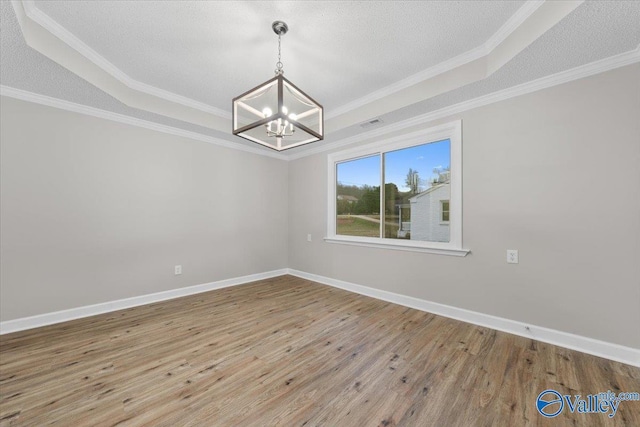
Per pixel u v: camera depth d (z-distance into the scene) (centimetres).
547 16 160
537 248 219
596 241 194
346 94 301
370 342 217
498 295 239
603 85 190
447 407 144
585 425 132
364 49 220
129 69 249
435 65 243
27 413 138
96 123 278
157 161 323
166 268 329
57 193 255
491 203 243
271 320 263
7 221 232
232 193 397
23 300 239
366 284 350
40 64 195
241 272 407
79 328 242
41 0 165
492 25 191
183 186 345
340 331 238
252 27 193
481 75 218
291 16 182
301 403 147
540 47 175
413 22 188
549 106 213
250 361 189
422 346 210
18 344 212
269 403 147
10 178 233
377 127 330
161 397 151
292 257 466
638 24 152
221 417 137
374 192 351
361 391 157
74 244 265
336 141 386
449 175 280
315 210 424
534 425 132
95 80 228
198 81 271
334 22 188
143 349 205
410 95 267
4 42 169
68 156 261
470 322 255
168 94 296
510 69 201
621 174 185
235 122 190
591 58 187
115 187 291
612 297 188
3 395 152
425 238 300
